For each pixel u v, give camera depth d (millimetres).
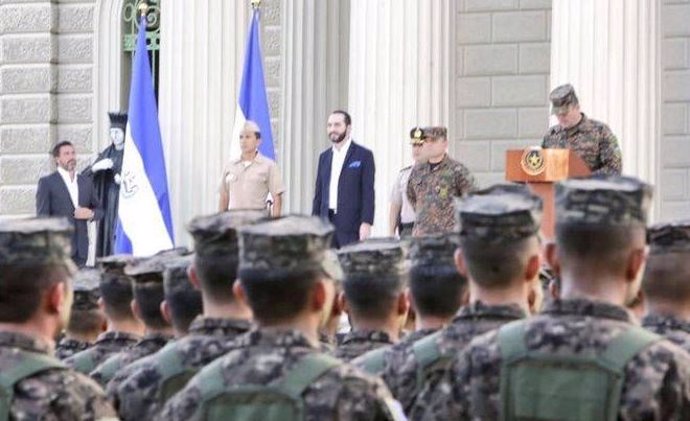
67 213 51625
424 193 40688
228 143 49969
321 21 53750
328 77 53750
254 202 45781
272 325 16438
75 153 58375
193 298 20844
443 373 18922
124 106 60719
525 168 33781
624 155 43438
